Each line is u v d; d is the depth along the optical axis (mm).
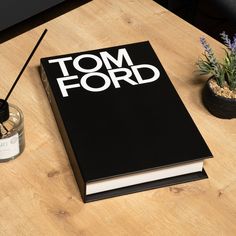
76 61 1213
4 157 1086
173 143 1091
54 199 1052
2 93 1206
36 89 1227
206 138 1165
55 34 1335
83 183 1032
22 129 1083
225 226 1033
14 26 2227
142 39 1347
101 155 1057
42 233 1006
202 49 1331
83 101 1141
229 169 1118
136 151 1071
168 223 1031
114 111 1131
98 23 1373
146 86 1182
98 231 1013
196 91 1245
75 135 1083
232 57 1146
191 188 1086
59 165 1104
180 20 1400
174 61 1300
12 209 1032
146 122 1119
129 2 1433
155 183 1084
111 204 1051
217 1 1684
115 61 1223
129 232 1015
